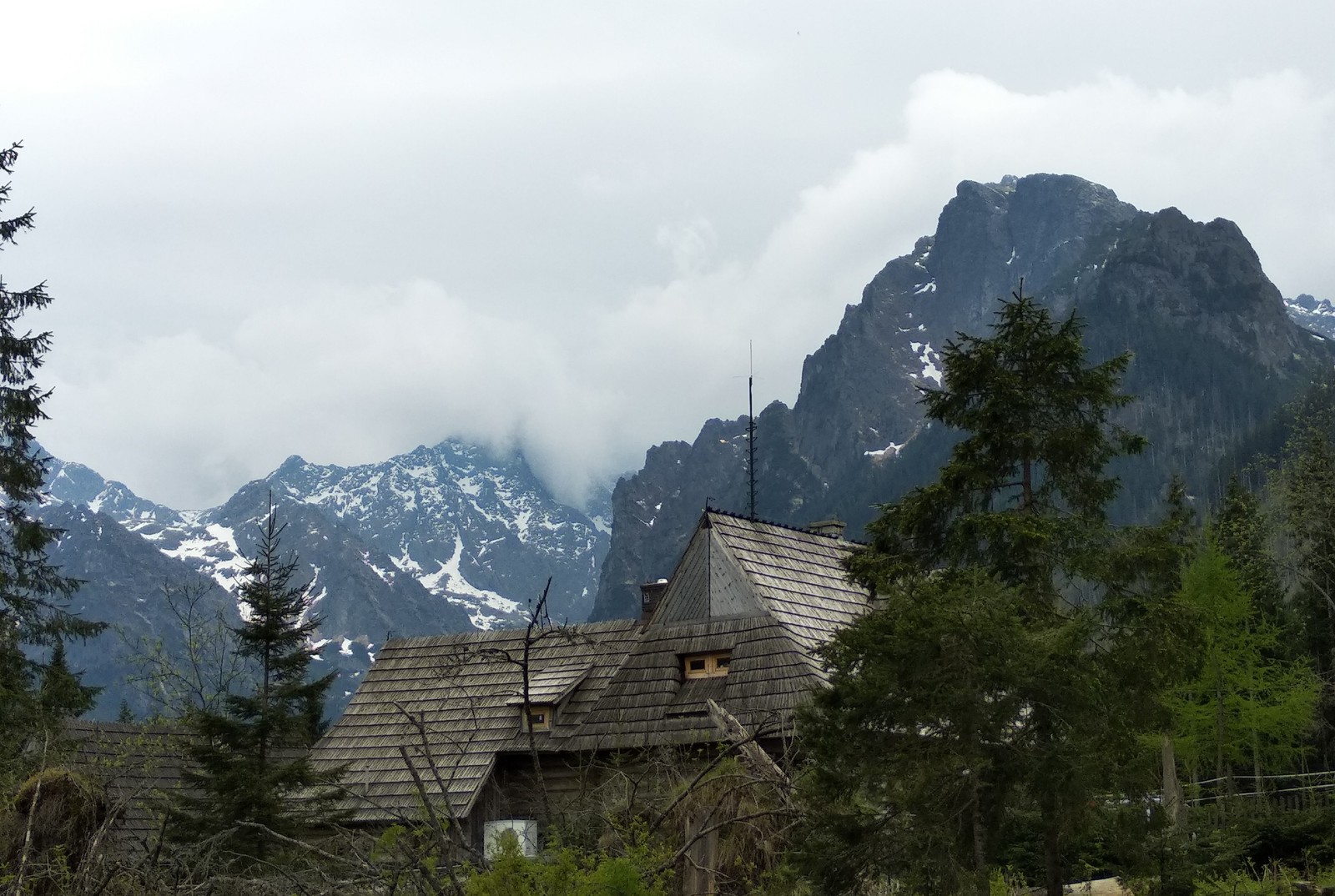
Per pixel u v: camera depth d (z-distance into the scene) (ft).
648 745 83.87
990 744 58.39
